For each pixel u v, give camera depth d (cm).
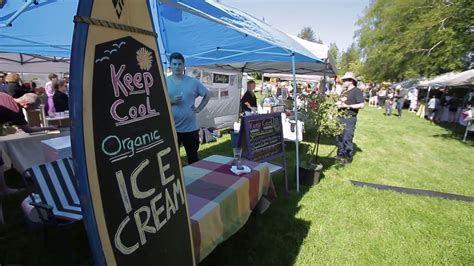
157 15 434
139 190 107
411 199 415
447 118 1400
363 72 2992
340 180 478
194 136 368
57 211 240
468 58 944
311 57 388
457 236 320
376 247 292
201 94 363
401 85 2292
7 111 319
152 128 116
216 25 384
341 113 496
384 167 580
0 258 237
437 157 713
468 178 547
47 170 256
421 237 315
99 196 89
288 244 285
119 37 96
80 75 82
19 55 646
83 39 82
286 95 1522
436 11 952
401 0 1464
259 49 383
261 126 363
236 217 224
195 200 202
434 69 1139
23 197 347
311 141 750
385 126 1209
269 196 296
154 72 117
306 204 376
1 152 339
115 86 95
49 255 243
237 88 888
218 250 265
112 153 94
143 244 109
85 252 246
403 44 1280
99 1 87
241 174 253
